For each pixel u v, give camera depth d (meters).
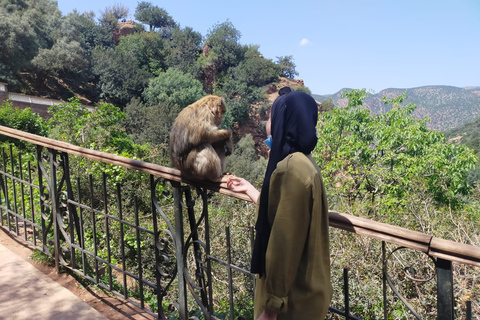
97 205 8.96
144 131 45.25
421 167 13.34
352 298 5.40
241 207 7.54
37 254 3.77
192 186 2.42
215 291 6.16
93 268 3.92
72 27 65.50
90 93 63.97
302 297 1.42
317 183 1.41
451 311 1.49
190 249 6.75
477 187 9.79
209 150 2.79
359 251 5.93
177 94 62.19
